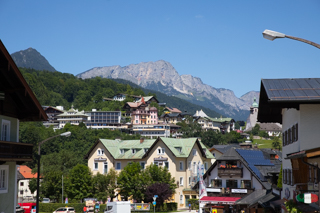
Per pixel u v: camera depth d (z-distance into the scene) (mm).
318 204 24812
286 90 28391
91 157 95438
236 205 64312
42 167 120688
